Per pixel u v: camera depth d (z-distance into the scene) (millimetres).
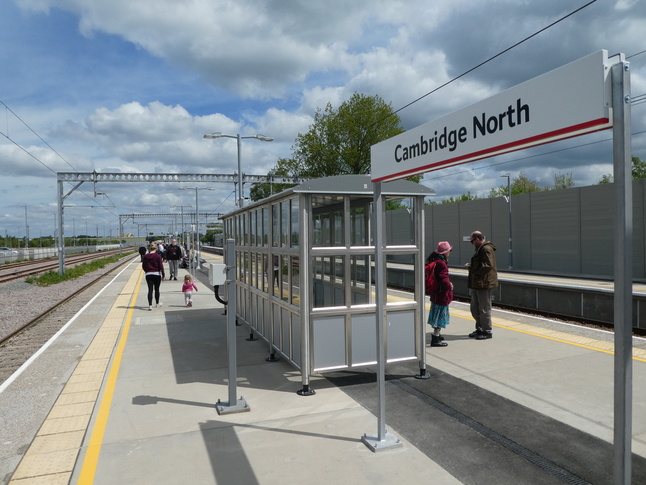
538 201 24359
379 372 3770
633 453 3531
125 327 9070
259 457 3596
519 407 4523
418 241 5617
